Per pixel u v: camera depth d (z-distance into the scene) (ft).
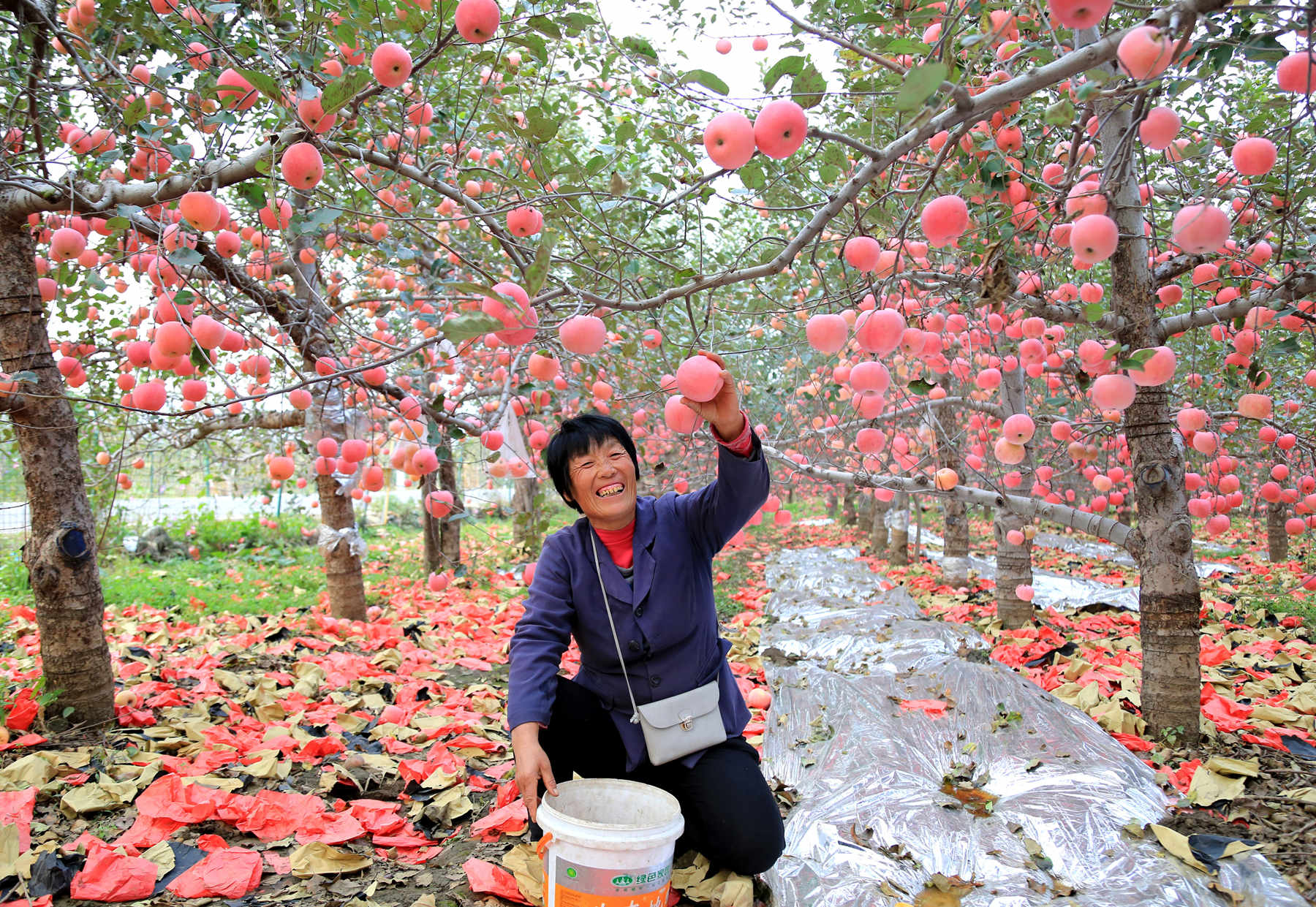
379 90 7.07
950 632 14.19
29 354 9.95
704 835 6.66
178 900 6.46
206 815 7.62
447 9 6.74
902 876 6.82
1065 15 4.34
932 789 8.36
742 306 15.81
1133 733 10.07
